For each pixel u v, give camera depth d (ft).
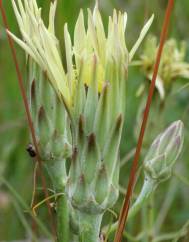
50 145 0.40
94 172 0.33
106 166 0.33
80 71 0.32
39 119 0.40
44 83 0.39
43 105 0.39
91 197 0.34
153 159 0.44
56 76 0.33
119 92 0.32
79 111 0.33
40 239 0.67
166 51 0.63
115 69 0.32
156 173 0.44
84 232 0.35
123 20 0.33
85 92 0.33
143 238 0.60
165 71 0.63
